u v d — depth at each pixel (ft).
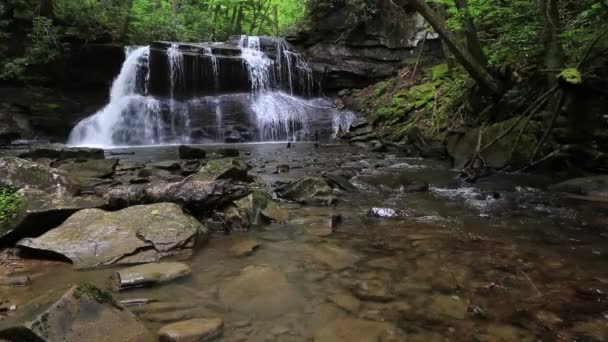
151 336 6.69
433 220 14.35
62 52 44.34
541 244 11.66
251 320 7.39
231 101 49.06
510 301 8.11
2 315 7.23
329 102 55.67
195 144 43.86
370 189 19.84
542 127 23.68
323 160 29.86
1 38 41.19
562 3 26.71
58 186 14.43
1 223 11.19
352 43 58.23
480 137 24.59
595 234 12.58
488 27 35.58
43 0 43.68
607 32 20.27
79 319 6.31
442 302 8.08
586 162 21.61
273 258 10.64
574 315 7.52
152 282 8.83
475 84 31.53
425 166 26.76
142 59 48.08
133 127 44.09
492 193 18.71
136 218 11.72
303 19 64.39
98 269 9.69
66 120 41.93
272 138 47.03
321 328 7.11
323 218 14.34
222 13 91.71
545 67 24.36
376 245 11.66
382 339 6.74
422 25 53.11
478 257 10.62
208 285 8.88
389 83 51.08
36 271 9.51
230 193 14.44
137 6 64.64
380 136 39.58
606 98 21.43
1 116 37.68
